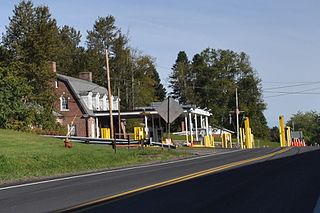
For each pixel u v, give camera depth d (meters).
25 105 54.66
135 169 22.38
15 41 60.78
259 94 116.62
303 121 155.38
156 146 44.69
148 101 99.50
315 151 31.95
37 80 59.41
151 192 13.30
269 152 33.97
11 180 19.12
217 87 114.12
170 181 15.99
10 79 50.47
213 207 10.66
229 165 22.25
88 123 63.00
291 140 84.75
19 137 36.59
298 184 14.23
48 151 29.31
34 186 16.06
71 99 63.78
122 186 15.02
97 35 104.75
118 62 98.19
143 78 101.06
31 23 61.56
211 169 20.27
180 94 123.88
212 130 99.31
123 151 34.03
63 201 12.03
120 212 10.18
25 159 24.91
